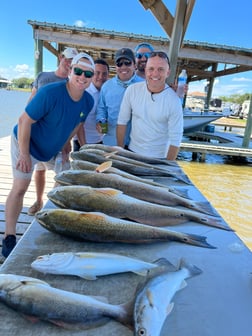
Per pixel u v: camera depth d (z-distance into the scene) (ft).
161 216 5.19
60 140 7.61
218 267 3.97
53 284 3.41
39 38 29.84
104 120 10.71
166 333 2.86
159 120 9.05
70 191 5.16
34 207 10.63
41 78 10.48
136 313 2.96
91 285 3.45
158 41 30.91
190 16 13.57
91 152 7.72
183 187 7.03
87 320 2.92
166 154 9.61
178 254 4.25
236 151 35.19
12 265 3.67
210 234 4.91
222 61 32.58
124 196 5.25
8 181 14.82
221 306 3.26
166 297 3.26
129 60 10.42
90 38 30.78
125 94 9.60
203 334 2.89
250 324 3.05
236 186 26.37
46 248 4.13
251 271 3.93
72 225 4.33
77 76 6.79
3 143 25.41
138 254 4.19
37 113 6.67
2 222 9.83
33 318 2.92
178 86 13.93
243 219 18.65
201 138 51.57
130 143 9.94
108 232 4.35
